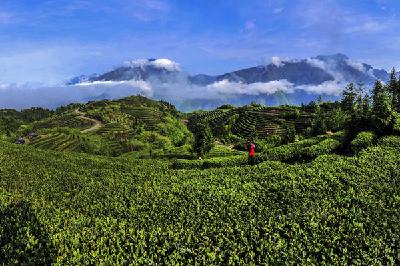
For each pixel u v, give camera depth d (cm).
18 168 5619
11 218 3556
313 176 4391
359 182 4069
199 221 3478
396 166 4469
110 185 4853
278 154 5941
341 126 10788
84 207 4034
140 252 2964
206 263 2756
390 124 6288
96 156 7612
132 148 18475
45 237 3148
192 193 4241
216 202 3909
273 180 4444
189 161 6316
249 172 5012
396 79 9425
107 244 3088
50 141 18400
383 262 2653
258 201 3869
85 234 3238
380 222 3156
